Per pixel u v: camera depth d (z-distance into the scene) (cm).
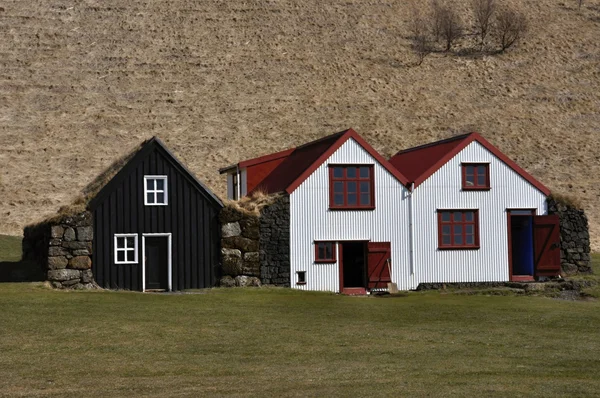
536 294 3909
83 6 12031
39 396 1800
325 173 4125
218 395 1784
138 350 2377
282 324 2866
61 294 3441
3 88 10138
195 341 2527
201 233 3884
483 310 3288
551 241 4381
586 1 13575
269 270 3981
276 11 12544
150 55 11194
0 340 2494
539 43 12375
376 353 2356
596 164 9319
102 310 3067
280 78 10981
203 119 9888
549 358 2288
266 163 4800
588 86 11319
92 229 3719
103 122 9638
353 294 4006
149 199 3822
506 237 4362
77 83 10419
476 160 4369
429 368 2116
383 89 10950
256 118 9981
